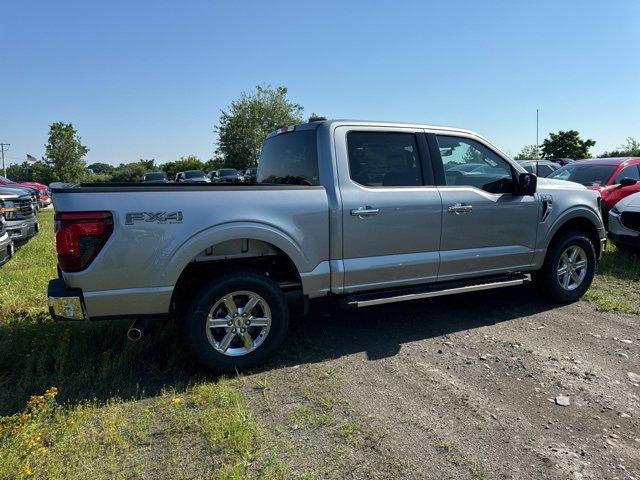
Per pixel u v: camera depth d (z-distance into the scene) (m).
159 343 4.30
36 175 52.31
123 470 2.69
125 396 3.53
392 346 4.49
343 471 2.71
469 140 5.05
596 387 3.70
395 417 3.27
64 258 3.45
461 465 2.77
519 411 3.36
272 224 3.92
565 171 10.70
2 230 7.95
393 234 4.47
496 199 5.04
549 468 2.76
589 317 5.28
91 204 3.45
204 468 2.71
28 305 5.39
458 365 4.09
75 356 3.96
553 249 5.57
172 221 3.62
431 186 4.74
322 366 4.06
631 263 7.68
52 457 2.76
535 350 4.39
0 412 3.30
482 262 5.04
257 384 3.74
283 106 47.59
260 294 3.93
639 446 2.97
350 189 4.29
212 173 37.31
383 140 4.56
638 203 7.75
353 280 4.35
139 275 3.57
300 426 3.14
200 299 3.75
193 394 3.53
